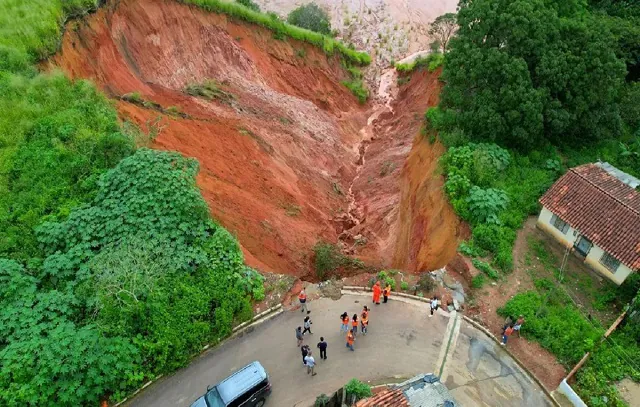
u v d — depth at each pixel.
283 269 22.92
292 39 46.97
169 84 33.41
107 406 16.19
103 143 22.11
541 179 24.56
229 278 19.30
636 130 28.94
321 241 26.81
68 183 20.98
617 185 21.88
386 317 19.47
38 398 14.80
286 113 37.56
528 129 24.98
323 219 29.55
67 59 25.69
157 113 27.17
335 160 36.50
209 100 33.22
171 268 18.62
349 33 62.44
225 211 23.48
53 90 23.50
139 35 32.75
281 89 43.28
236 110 33.59
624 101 29.38
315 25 56.97
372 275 21.34
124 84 28.48
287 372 17.66
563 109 25.42
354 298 20.30
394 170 33.91
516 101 24.62
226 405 15.40
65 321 16.88
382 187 33.03
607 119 26.81
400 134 39.38
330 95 47.00
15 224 19.44
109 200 20.05
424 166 28.38
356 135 43.19
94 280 17.67
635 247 19.44
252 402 16.09
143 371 16.77
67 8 27.28
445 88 28.25
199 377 17.42
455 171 24.05
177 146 25.55
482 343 18.55
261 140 31.08
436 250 22.89
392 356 18.17
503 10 26.11
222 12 41.12
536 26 25.03
